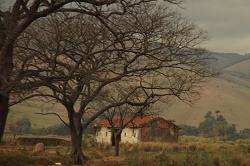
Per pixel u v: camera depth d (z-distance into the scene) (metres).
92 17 49.38
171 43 47.66
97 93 51.16
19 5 34.97
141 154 51.28
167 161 49.88
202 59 51.97
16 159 48.25
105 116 80.88
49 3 34.97
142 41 45.31
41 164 52.19
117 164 48.34
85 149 103.56
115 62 46.72
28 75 37.12
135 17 44.03
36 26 47.38
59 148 101.06
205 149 105.12
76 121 55.62
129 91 57.50
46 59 45.88
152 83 57.25
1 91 32.22
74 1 35.19
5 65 33.56
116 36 42.03
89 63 45.41
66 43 47.28
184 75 55.06
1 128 34.97
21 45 45.66
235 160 50.88
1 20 35.03
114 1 36.50
